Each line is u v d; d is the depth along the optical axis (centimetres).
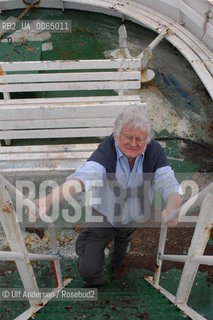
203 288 357
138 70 453
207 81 464
